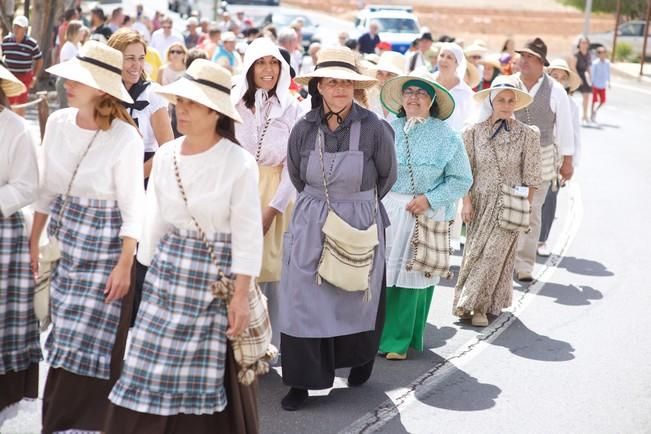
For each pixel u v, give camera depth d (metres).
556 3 84.19
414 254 8.70
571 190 19.36
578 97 40.97
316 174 7.34
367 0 81.50
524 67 12.22
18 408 6.90
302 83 7.50
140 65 8.22
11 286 6.50
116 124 6.38
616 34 59.88
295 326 7.38
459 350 9.34
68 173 6.30
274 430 7.16
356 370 8.17
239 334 5.77
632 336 9.95
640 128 31.50
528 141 10.06
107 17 31.62
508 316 10.60
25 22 21.92
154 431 5.71
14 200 6.31
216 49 23.30
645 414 7.79
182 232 5.86
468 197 10.16
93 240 6.31
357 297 7.52
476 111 12.59
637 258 13.70
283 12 48.84
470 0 83.38
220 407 5.78
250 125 8.27
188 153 5.82
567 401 8.04
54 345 6.27
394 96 8.91
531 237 12.16
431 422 7.47
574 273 12.71
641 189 19.69
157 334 5.75
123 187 6.29
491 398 8.05
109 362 6.29
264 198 8.34
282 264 7.55
